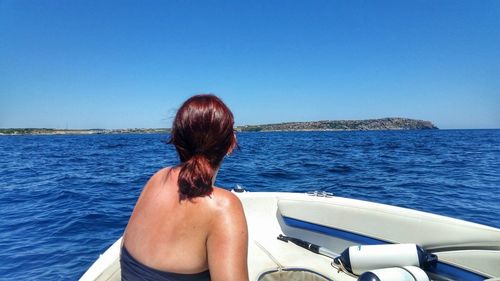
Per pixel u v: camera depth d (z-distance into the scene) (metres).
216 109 1.38
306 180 11.38
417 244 3.04
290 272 3.11
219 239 1.27
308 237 3.74
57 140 62.44
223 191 1.37
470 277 2.71
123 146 37.88
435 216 3.06
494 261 2.60
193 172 1.33
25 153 27.22
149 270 1.33
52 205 7.97
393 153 23.02
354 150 26.27
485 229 2.71
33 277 4.29
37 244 5.35
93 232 5.91
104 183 11.25
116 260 2.51
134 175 13.22
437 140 44.41
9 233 5.89
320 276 3.03
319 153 23.28
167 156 22.83
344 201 3.67
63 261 4.74
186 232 1.30
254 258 3.40
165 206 1.36
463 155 21.12
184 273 1.30
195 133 1.36
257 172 13.23
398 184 10.57
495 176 12.09
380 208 3.35
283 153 23.34
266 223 4.08
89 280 2.22
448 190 9.53
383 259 2.89
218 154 1.40
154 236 1.34
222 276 1.25
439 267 2.89
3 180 12.11
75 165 17.33
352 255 2.98
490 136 60.12
